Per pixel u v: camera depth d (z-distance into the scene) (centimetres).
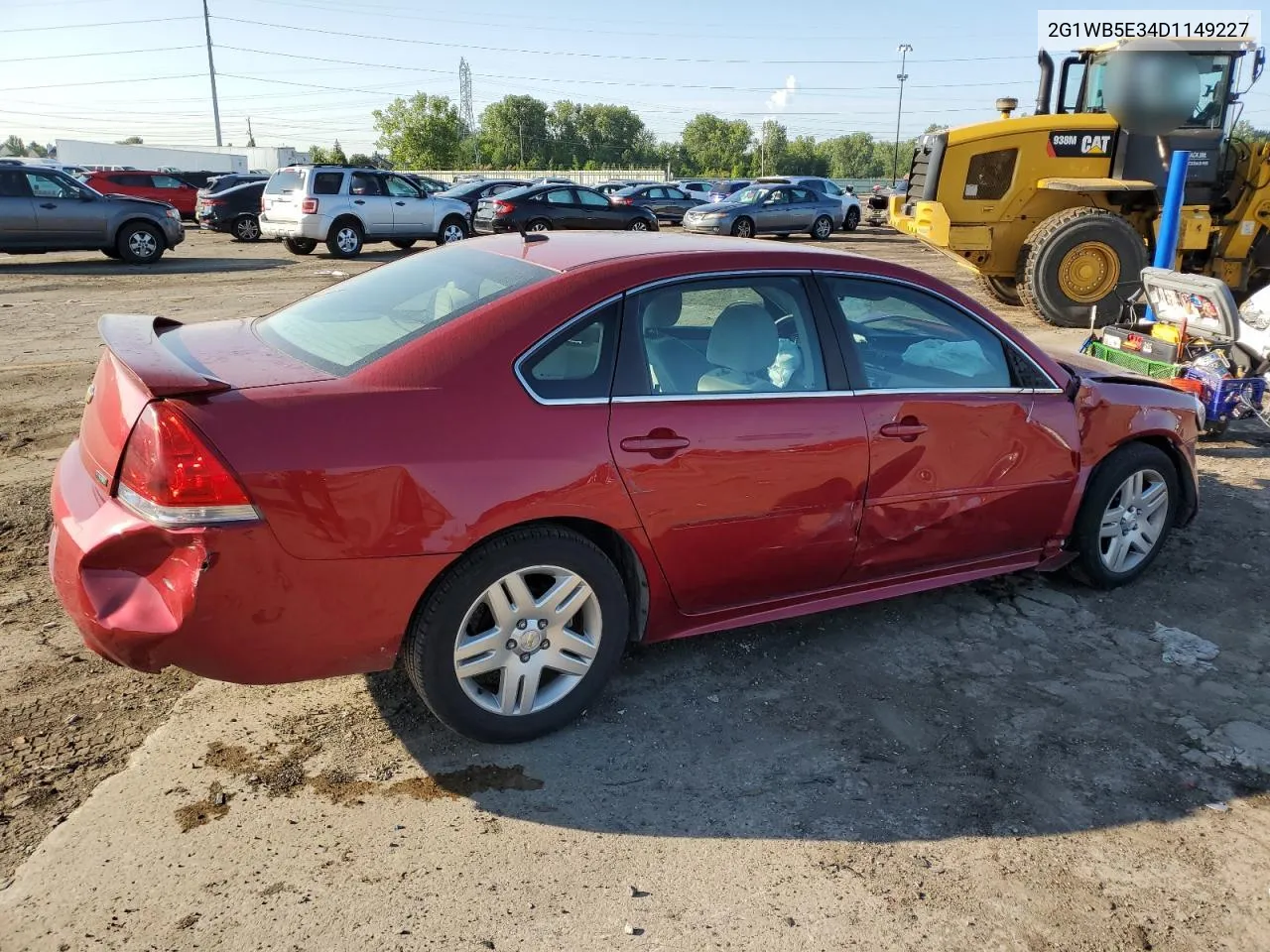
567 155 12962
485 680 320
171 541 256
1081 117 1139
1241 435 724
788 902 255
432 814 283
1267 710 353
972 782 308
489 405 289
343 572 271
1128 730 338
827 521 353
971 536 397
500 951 235
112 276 1548
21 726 313
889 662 380
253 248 2170
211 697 337
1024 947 243
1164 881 268
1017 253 1200
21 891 246
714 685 359
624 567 333
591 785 299
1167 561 484
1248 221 1141
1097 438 420
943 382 381
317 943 235
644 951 237
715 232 2528
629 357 315
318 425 267
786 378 347
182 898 246
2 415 678
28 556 440
